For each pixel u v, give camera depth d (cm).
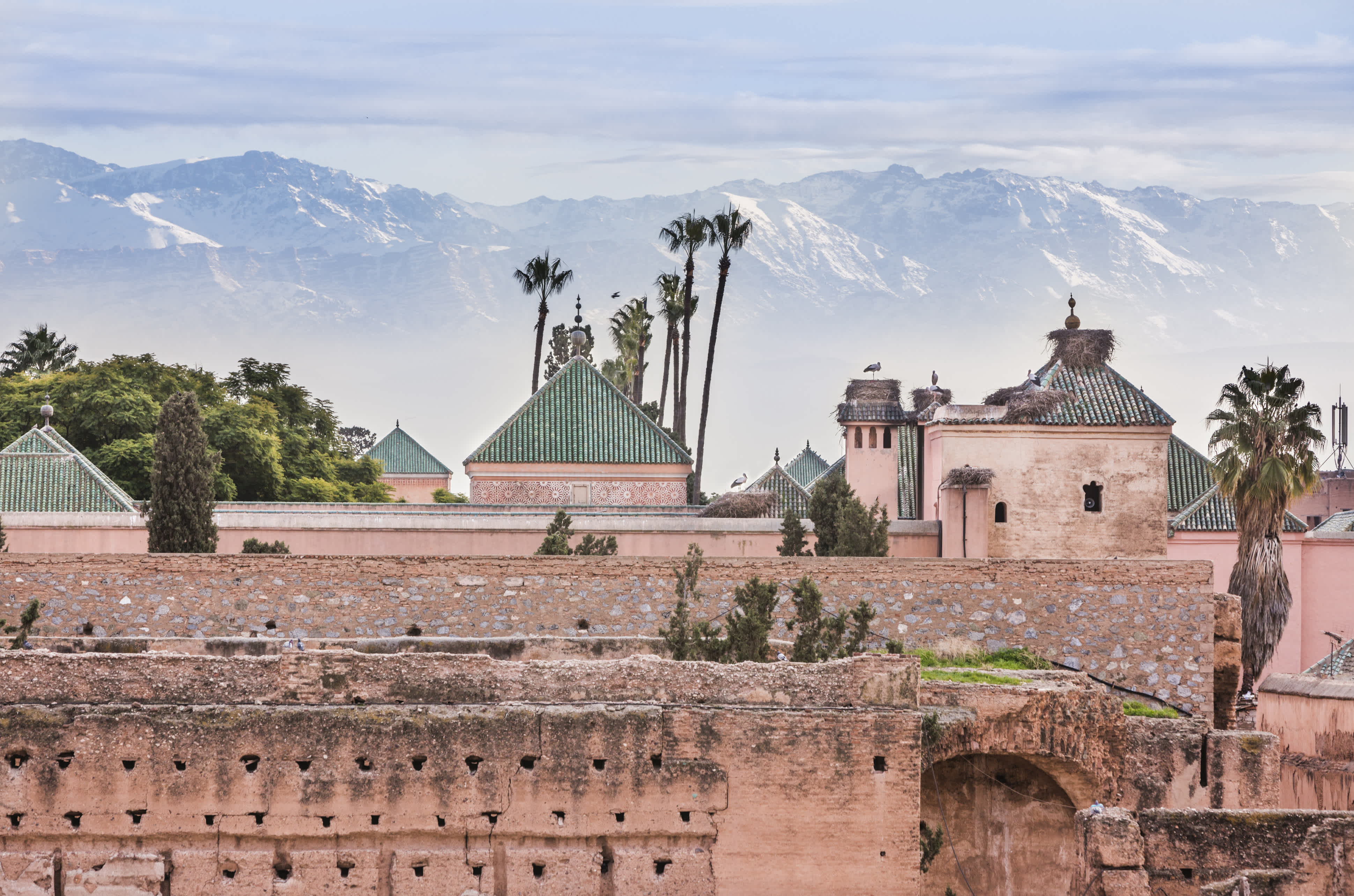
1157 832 5697
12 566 7188
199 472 8712
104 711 5612
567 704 5834
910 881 5866
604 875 5738
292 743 5634
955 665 7306
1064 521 10050
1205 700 7606
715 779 5803
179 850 5591
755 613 6594
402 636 7256
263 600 7256
